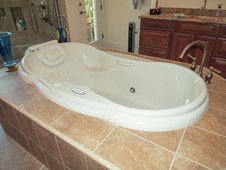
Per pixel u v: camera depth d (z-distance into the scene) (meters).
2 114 1.35
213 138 0.84
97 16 3.59
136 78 1.69
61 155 1.00
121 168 0.72
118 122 0.92
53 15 2.75
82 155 0.82
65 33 2.61
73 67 1.99
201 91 1.08
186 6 2.73
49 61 1.78
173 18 2.42
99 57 1.97
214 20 2.23
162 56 2.75
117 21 3.59
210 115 0.99
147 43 2.79
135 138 0.85
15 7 2.69
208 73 1.30
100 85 1.97
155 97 1.64
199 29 2.30
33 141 1.20
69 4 2.73
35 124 1.00
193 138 0.84
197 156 0.76
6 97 1.19
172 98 1.50
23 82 1.36
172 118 0.89
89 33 3.58
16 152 1.45
